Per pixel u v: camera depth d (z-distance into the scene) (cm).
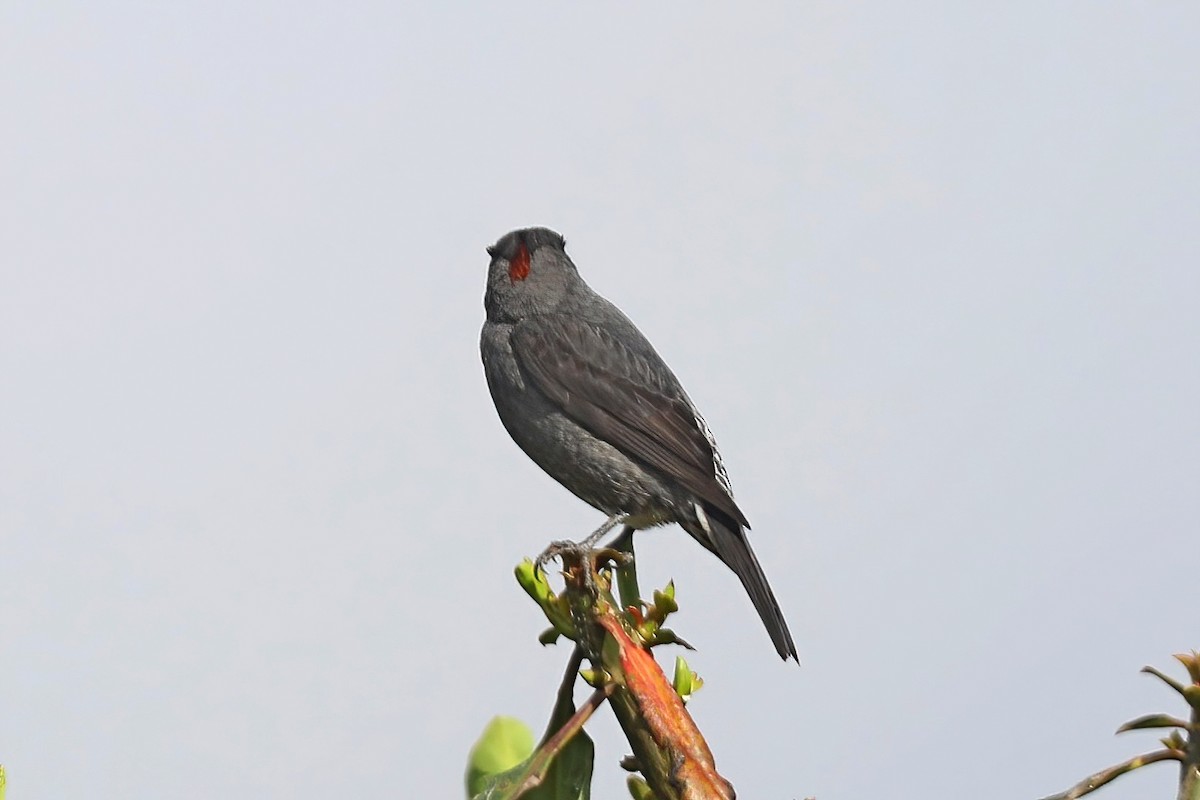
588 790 473
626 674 474
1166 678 431
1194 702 425
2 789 462
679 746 467
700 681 503
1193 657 434
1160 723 432
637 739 475
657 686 473
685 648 505
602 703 470
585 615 485
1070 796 428
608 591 495
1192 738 427
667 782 468
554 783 473
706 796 458
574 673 491
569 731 459
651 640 503
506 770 468
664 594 504
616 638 479
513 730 495
